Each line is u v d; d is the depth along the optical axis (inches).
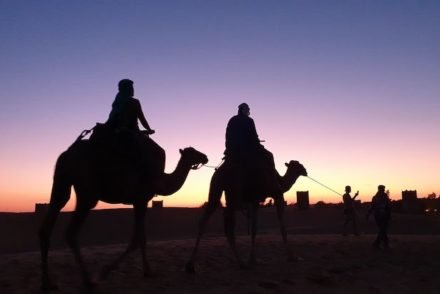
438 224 1315.2
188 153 434.3
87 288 356.5
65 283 384.5
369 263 521.7
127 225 1454.2
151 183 393.7
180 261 493.0
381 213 663.1
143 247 406.9
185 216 1616.6
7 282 378.0
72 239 361.4
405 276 448.1
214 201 463.2
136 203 397.4
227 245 608.4
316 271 453.4
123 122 385.1
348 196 847.1
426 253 617.0
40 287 358.6
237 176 468.4
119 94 397.7
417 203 1886.1
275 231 1213.1
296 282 402.3
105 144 373.7
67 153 367.9
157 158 402.0
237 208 477.7
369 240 746.2
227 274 433.1
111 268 382.0
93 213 1609.3
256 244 626.8
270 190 490.9
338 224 1427.2
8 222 1386.6
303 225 1518.2
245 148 477.4
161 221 1501.0
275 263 499.8
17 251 999.6
